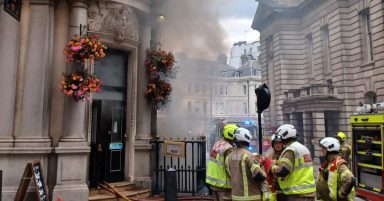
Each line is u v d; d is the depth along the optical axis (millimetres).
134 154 8562
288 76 29734
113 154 8352
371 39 21375
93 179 7824
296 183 3932
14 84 7105
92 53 7105
